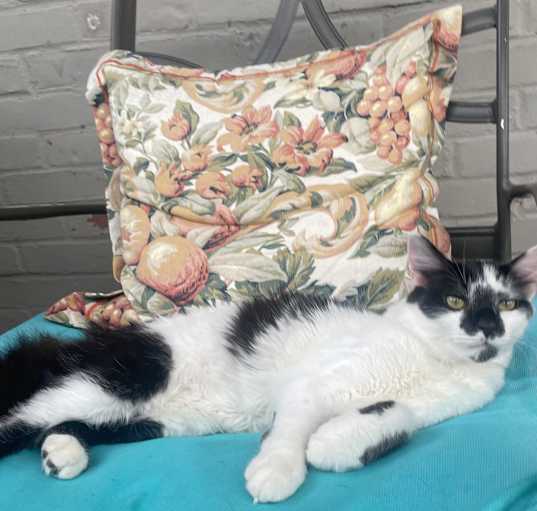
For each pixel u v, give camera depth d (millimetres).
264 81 1411
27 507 823
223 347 1219
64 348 1193
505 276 1132
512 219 1896
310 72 1406
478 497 770
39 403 1080
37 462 955
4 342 1274
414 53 1360
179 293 1331
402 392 1046
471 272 1138
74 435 1012
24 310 2248
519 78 1799
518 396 1056
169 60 1660
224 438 1006
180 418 1160
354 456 853
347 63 1398
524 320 1133
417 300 1147
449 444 868
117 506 816
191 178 1363
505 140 1436
